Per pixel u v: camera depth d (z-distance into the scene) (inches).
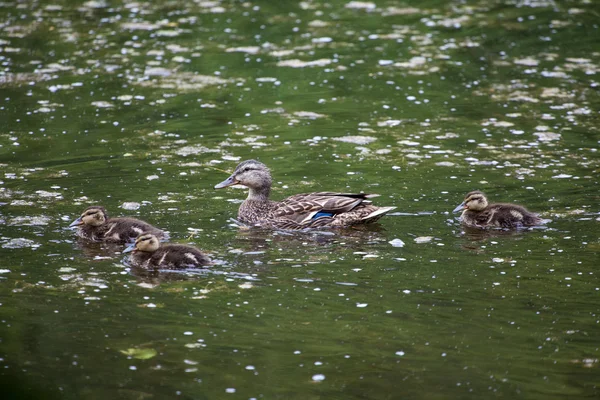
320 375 365.1
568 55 971.9
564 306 428.5
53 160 674.8
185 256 482.3
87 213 529.0
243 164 593.3
